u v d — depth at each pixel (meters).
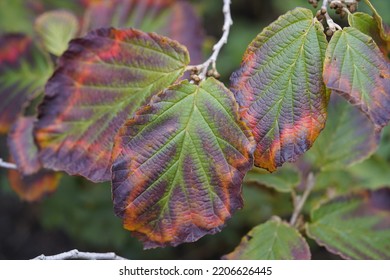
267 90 0.57
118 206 0.57
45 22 0.78
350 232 0.69
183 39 0.77
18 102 0.79
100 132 0.62
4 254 1.35
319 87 0.57
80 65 0.62
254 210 0.87
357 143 0.73
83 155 0.62
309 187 0.72
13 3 0.90
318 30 0.57
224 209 0.57
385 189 0.71
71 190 1.03
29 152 0.73
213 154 0.57
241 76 0.57
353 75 0.56
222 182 0.57
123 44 0.61
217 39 1.21
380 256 0.68
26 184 0.76
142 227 0.58
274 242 0.67
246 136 0.56
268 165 0.57
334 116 0.74
